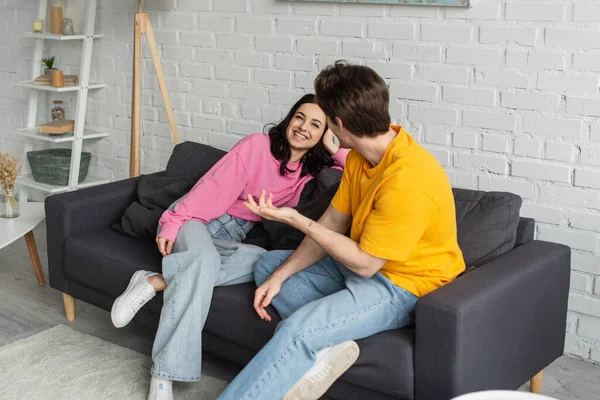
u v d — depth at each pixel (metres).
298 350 2.13
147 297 2.61
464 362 2.04
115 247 2.89
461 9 2.82
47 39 4.47
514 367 2.29
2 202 3.45
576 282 2.78
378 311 2.20
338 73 2.12
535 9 2.65
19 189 4.45
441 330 2.02
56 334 3.01
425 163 2.14
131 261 2.79
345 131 2.19
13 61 4.67
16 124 4.77
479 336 2.08
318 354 2.16
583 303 2.78
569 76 2.63
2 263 3.81
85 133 4.22
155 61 3.69
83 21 4.24
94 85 4.12
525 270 2.28
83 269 2.92
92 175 4.40
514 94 2.76
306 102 2.78
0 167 3.38
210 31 3.62
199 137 3.80
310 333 2.13
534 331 2.36
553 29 2.63
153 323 2.76
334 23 3.17
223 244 2.74
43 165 4.16
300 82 3.35
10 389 2.61
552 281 2.41
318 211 2.69
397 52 3.02
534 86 2.71
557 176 2.73
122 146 4.19
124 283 2.78
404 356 2.11
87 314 3.25
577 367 2.79
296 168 2.89
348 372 2.20
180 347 2.45
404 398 2.13
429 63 2.94
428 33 2.92
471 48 2.82
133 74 3.71
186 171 3.23
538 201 2.79
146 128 4.03
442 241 2.22
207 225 2.86
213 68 3.65
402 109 3.05
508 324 2.21
